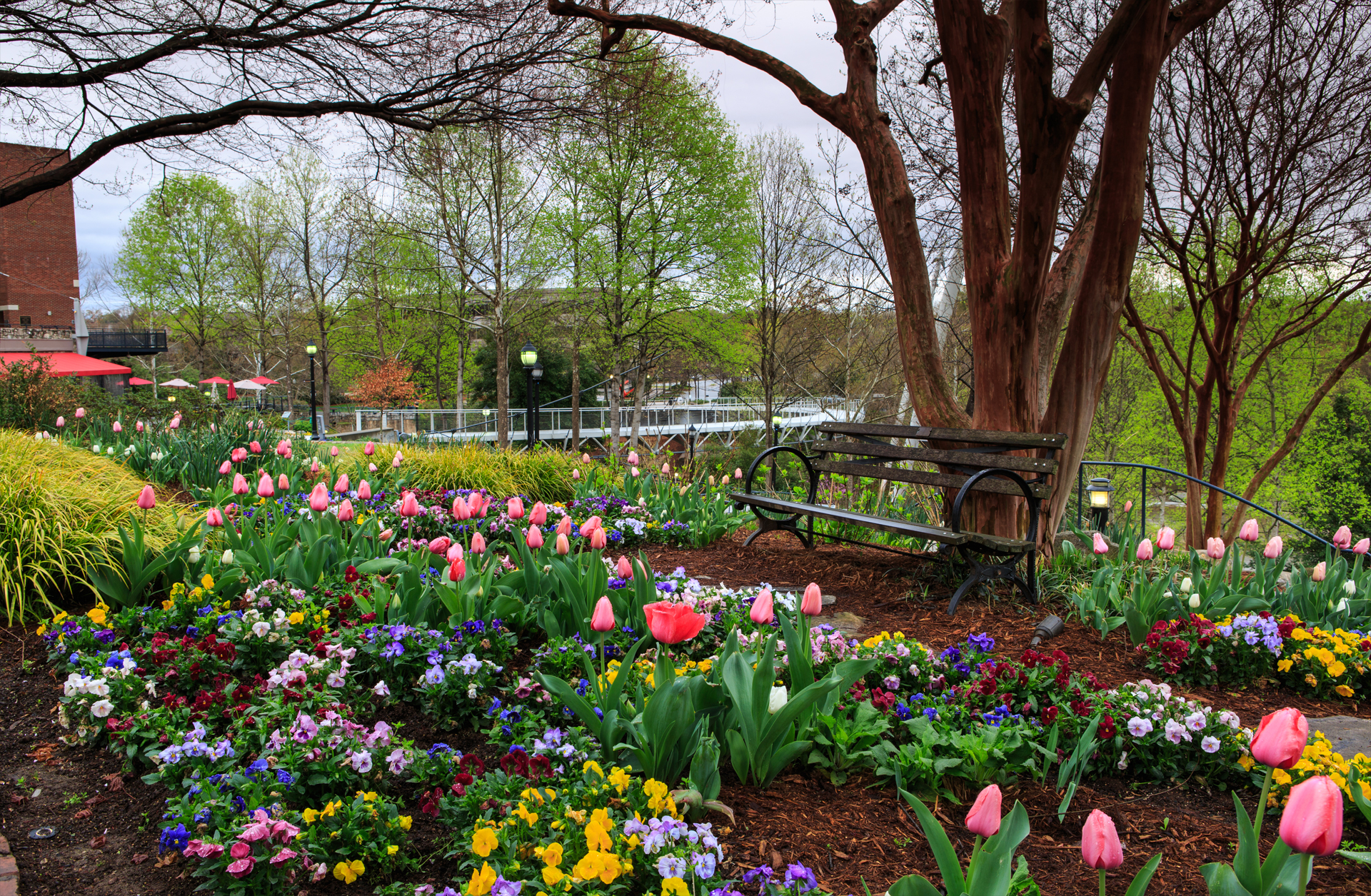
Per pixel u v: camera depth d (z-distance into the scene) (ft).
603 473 30.45
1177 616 14.33
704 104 71.10
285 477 17.06
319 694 9.41
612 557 20.39
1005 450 18.38
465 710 10.30
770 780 8.84
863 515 18.71
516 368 131.23
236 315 143.43
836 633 11.60
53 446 19.75
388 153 31.27
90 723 9.81
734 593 14.97
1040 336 21.11
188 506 19.92
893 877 7.36
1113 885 7.37
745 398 90.12
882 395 68.74
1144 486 24.58
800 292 66.74
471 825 7.48
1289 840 4.96
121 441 31.07
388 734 8.72
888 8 19.79
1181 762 9.64
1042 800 8.98
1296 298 51.01
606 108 31.81
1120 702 10.09
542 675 8.60
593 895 6.17
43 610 13.73
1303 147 30.83
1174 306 54.95
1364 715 11.94
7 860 7.55
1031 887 6.56
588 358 102.63
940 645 14.02
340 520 15.75
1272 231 33.71
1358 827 8.45
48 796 8.81
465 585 12.39
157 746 8.87
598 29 30.48
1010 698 10.38
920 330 19.63
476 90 28.40
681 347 86.63
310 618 12.14
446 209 71.26
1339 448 69.31
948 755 9.18
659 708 8.06
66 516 14.64
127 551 13.35
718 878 7.13
